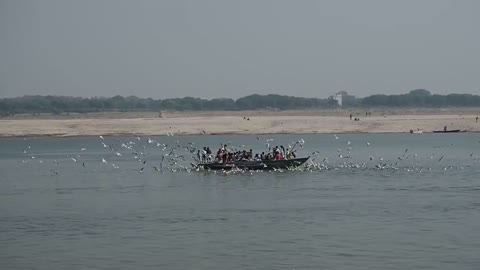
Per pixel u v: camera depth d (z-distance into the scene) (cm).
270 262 3067
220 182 6016
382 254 3167
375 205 4528
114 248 3366
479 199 4766
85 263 3106
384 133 14888
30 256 3241
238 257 3159
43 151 11019
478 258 3086
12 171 7612
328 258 3116
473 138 13162
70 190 5675
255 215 4203
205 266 3023
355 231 3666
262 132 14712
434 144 11388
